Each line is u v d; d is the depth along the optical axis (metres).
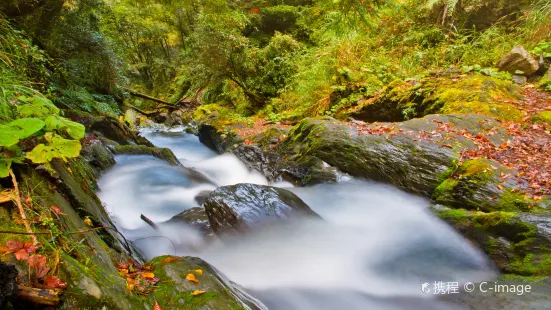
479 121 4.25
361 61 7.89
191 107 14.40
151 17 14.89
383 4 2.91
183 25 14.93
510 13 7.25
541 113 4.34
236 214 3.25
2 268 1.01
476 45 6.86
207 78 10.64
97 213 2.26
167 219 4.04
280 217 3.32
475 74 5.70
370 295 2.65
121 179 4.79
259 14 12.62
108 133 6.49
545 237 2.40
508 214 2.65
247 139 6.90
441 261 2.78
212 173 6.47
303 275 2.82
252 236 3.12
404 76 6.81
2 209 1.34
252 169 5.98
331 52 8.48
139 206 4.24
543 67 5.54
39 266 1.19
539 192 2.84
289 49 10.69
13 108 1.76
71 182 2.16
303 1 13.66
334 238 3.26
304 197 4.32
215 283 1.70
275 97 10.08
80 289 1.20
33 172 1.69
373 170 4.14
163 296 1.51
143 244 3.12
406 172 3.80
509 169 3.19
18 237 1.25
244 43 9.84
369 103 6.31
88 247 1.56
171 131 11.64
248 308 1.76
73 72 7.18
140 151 5.91
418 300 2.51
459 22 7.69
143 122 12.93
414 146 3.98
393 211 3.55
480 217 2.78
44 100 1.71
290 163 5.27
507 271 2.46
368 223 3.58
